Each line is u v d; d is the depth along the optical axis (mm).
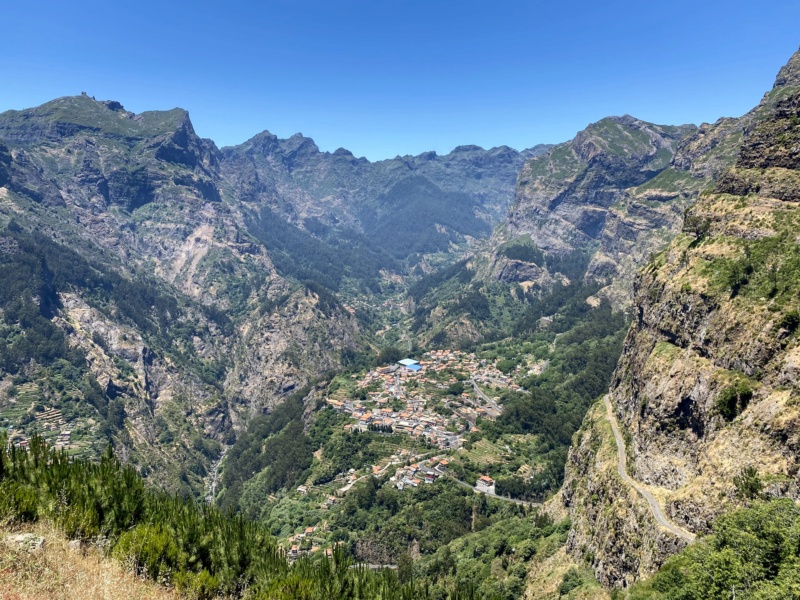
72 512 35250
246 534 42625
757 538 46500
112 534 35719
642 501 75688
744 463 62188
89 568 30656
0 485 35219
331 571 41812
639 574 68812
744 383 68312
